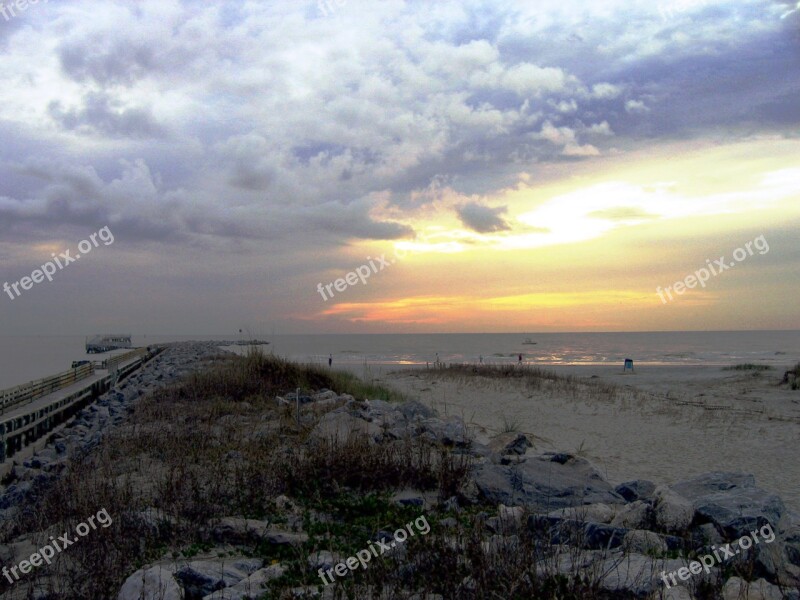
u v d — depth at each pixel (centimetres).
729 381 3102
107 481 830
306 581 528
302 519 710
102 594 530
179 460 962
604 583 473
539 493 771
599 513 681
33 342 17950
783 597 477
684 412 1958
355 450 867
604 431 1631
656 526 634
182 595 504
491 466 838
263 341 3406
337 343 14788
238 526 660
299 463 850
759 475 1161
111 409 1948
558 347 10688
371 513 734
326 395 1688
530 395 2350
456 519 667
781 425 1703
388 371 3897
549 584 470
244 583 525
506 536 577
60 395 2086
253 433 1177
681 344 11850
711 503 646
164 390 1869
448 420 1441
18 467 1266
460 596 474
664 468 1217
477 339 19012
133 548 617
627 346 10950
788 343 12288
